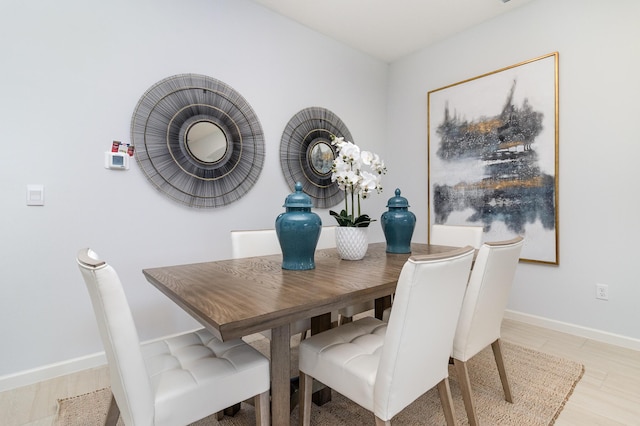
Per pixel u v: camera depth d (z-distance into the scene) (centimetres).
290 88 284
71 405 155
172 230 221
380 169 175
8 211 167
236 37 249
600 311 229
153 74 211
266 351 216
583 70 232
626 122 215
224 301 98
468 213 299
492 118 280
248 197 258
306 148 296
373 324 146
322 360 118
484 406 154
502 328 252
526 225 262
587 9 230
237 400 106
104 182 194
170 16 217
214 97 237
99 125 192
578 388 170
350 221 169
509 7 265
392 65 365
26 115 171
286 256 145
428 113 329
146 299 212
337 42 319
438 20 284
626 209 216
